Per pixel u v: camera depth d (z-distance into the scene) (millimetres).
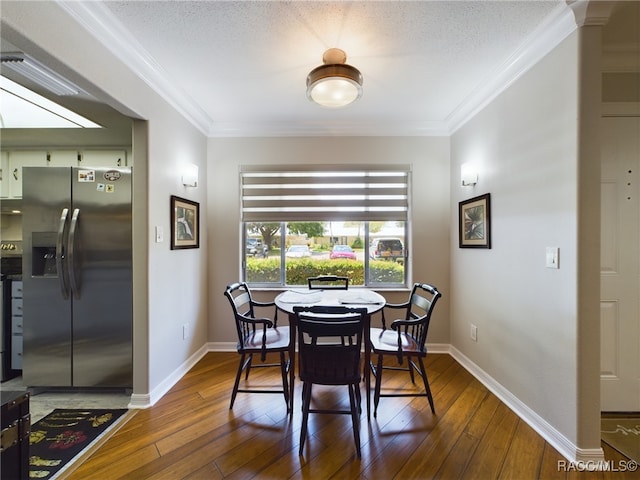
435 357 2980
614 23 1620
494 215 2311
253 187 3189
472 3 1516
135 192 2096
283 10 1557
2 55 1467
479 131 2537
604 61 1883
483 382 2441
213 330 3158
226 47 1867
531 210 1896
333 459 1593
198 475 1488
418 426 1869
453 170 3043
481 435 1782
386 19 1629
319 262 3275
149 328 2109
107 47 1682
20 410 1127
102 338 2285
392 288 3201
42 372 2299
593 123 1521
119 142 2859
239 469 1525
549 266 1733
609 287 1896
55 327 2293
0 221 3033
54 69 1453
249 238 3291
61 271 2250
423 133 3131
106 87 1683
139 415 1985
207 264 3158
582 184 1528
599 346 1529
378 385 1985
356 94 1865
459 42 1827
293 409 2055
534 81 1870
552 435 1704
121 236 2277
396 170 3137
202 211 3033
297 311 1659
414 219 3139
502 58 1992
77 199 2285
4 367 2539
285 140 3160
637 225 1895
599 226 1529
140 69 1967
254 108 2754
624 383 1893
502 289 2201
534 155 1868
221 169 3166
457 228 2953
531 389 1887
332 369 1653
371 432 1809
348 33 1742
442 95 2512
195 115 2771
